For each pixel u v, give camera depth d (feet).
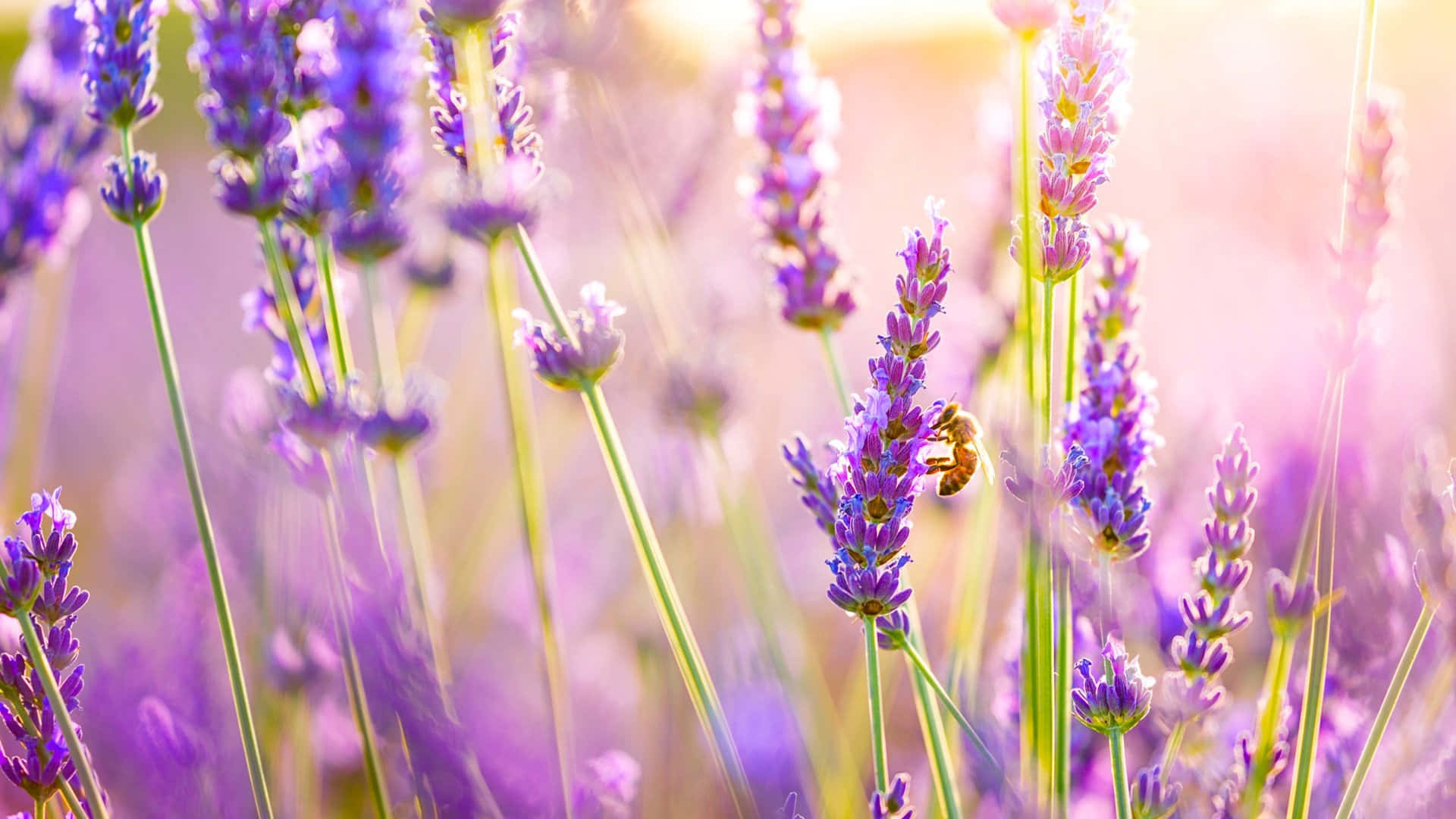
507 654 2.00
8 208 1.86
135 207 1.58
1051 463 1.52
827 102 1.76
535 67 1.73
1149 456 1.54
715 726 1.59
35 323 2.17
